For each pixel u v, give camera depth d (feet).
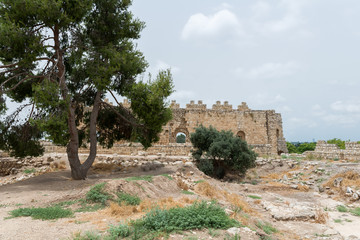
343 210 50.88
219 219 25.90
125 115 73.20
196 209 27.68
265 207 50.65
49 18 50.06
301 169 92.84
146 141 70.33
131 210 31.40
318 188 71.41
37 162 84.69
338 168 79.61
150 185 45.34
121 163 80.02
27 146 62.75
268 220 41.27
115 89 67.15
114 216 29.58
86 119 76.79
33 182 53.52
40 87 47.26
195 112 146.20
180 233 22.57
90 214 30.68
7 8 50.19
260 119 150.71
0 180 76.59
